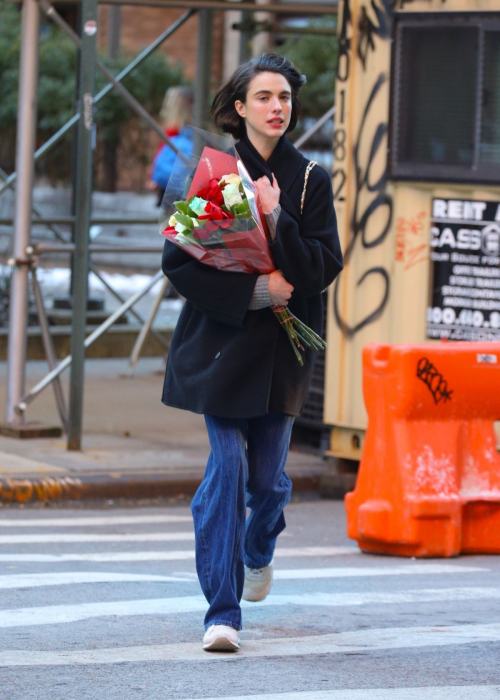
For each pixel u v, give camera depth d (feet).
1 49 139.85
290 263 25.41
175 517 46.06
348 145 49.78
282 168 26.40
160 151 90.43
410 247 48.67
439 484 39.96
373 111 49.11
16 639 27.09
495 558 40.47
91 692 23.02
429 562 39.45
